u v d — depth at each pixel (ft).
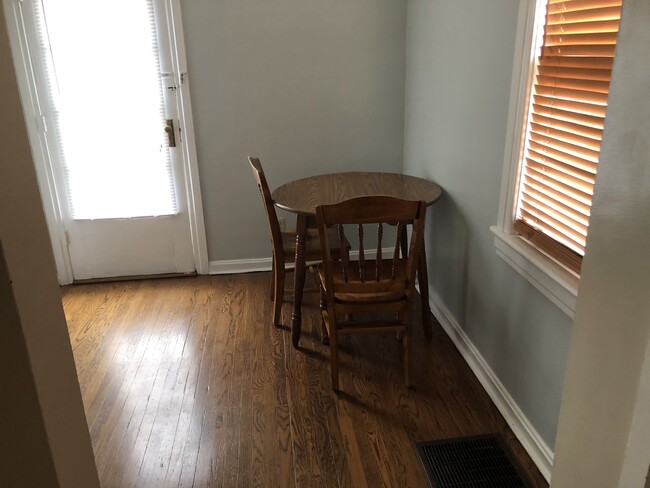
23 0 9.62
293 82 10.69
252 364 8.33
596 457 3.34
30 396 3.02
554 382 5.80
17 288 2.84
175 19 10.00
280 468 6.25
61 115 10.35
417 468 6.21
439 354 8.51
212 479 6.12
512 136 6.32
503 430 6.79
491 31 6.81
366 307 7.36
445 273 9.20
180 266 11.71
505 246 6.61
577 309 3.41
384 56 10.75
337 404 7.34
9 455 3.14
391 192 8.86
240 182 11.22
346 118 11.07
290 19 10.31
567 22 5.31
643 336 2.86
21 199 2.87
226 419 7.09
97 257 11.41
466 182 7.98
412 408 7.23
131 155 10.75
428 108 9.58
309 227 8.91
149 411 7.29
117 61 10.14
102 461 6.40
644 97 2.72
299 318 8.64
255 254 11.80
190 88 10.48
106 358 8.59
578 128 5.18
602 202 3.09
